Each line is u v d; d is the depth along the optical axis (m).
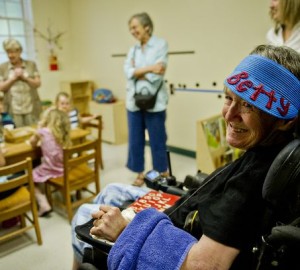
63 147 2.34
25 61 3.42
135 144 2.96
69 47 5.16
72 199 2.78
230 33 3.24
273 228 0.63
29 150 2.41
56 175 2.48
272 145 0.74
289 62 0.70
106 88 4.95
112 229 0.94
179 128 4.02
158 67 2.63
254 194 0.71
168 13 3.73
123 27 4.33
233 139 0.78
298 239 0.59
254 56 0.73
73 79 5.26
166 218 0.85
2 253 2.06
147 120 2.87
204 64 3.55
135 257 0.77
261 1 2.93
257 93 0.69
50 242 2.17
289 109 0.68
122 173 3.44
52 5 4.79
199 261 0.70
